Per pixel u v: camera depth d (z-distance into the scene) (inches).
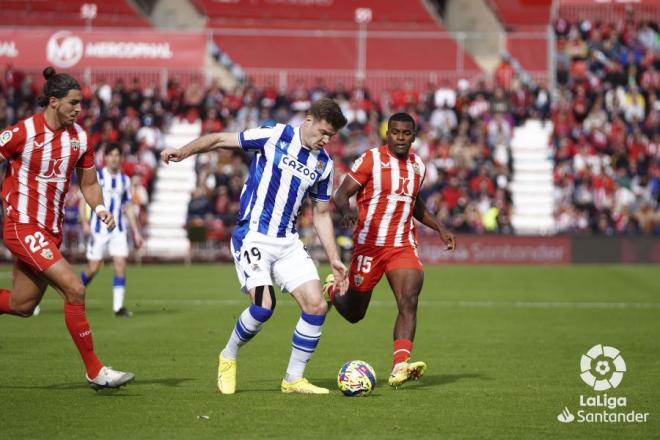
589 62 3011.8
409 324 778.2
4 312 724.0
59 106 692.1
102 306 1439.5
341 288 728.3
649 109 2898.6
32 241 697.6
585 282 1920.5
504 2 3085.6
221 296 1603.1
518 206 2733.8
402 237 808.9
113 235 1300.4
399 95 2817.4
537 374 845.2
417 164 813.9
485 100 2807.6
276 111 2741.1
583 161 2709.2
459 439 588.4
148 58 2780.5
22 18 3021.7
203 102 2807.6
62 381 780.6
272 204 720.3
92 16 3031.5
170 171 2716.5
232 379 733.3
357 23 3078.2
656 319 1309.1
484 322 1264.8
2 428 605.6
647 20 3105.3
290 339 1069.8
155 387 758.5
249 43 3011.8
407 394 739.4
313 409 674.2
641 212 2583.7
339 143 2677.2
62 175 706.8
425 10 3078.2
